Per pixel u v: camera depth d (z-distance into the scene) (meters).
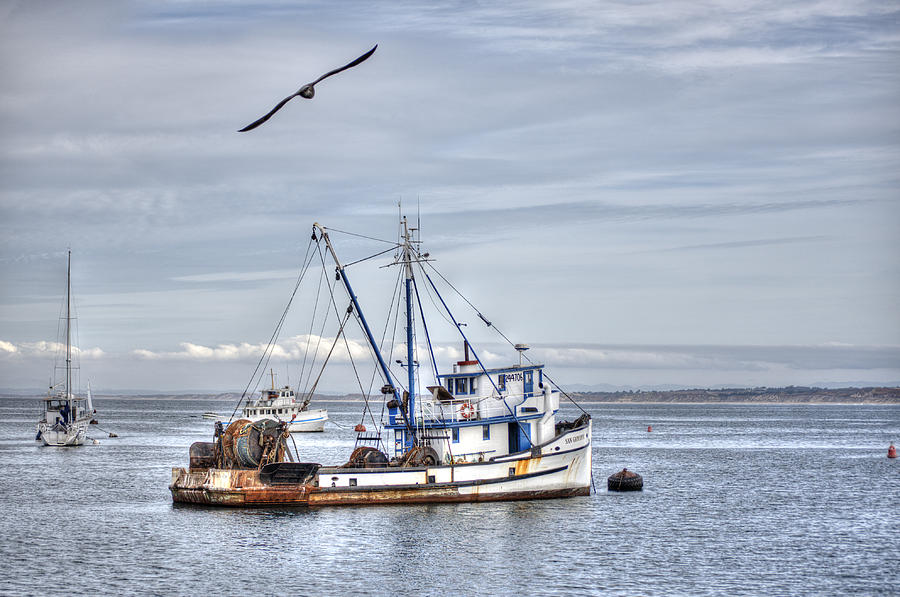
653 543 71.00
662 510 87.44
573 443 87.06
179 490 85.25
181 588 57.75
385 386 84.94
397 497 81.50
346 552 66.31
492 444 84.94
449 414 83.69
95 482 114.50
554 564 63.66
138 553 67.06
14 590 57.44
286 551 66.75
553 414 87.25
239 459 82.56
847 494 103.50
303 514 79.19
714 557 66.56
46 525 79.38
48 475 123.25
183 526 75.94
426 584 58.56
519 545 69.00
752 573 61.88
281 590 57.28
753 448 183.75
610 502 91.12
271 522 76.19
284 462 81.00
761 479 119.81
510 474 83.75
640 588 57.88
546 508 83.31
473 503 82.69
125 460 148.00
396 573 61.00
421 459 82.25
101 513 85.88
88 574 61.28
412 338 85.44
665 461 149.38
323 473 80.88
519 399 85.88
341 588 57.75
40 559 65.56
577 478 87.88
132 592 56.97
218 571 61.66
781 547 70.44
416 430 83.88
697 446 190.25
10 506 91.69
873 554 68.19
